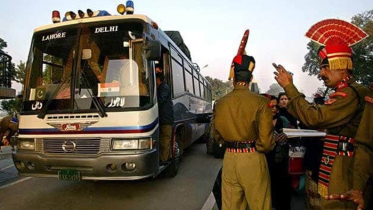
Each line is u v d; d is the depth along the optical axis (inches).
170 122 235.5
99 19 206.7
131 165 181.0
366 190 91.8
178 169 288.7
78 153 185.5
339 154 95.8
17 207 193.0
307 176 122.2
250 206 117.9
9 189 233.6
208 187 233.6
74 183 247.1
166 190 226.4
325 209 98.7
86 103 189.5
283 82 104.0
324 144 103.4
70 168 184.5
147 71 196.2
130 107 186.4
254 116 114.5
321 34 107.1
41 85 203.9
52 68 204.7
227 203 121.3
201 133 446.6
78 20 209.3
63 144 187.6
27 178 267.4
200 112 445.1
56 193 221.6
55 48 207.2
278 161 150.4
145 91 192.9
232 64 125.5
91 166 179.9
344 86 95.4
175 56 295.7
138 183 244.7
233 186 120.7
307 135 129.7
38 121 194.5
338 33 105.3
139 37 199.8
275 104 166.7
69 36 206.8
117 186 237.1
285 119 184.1
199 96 439.8
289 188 156.1
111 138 183.3
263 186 117.1
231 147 120.7
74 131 187.0
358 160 89.7
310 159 120.0
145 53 194.7
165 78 259.4
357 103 92.2
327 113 92.4
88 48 201.8
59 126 189.5
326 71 101.7
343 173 94.0
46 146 191.2
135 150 182.4
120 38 201.6
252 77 123.4
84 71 197.3
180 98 295.0
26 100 203.0
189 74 368.5
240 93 119.6
